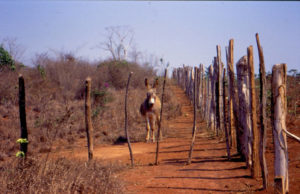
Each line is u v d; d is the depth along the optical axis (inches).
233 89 303.3
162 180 256.7
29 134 475.5
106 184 226.4
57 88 781.9
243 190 212.8
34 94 700.7
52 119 523.2
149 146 425.4
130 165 314.3
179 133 496.7
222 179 243.3
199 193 217.9
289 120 390.6
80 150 414.3
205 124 541.0
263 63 208.2
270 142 320.8
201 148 369.4
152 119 465.7
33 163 234.2
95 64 997.2
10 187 206.1
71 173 227.3
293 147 291.3
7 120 540.4
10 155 394.6
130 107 663.8
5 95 657.0
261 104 209.3
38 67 805.9
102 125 565.0
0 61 714.2
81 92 793.6
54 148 422.3
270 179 223.6
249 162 262.2
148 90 462.3
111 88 887.1
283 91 185.0
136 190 234.5
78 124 544.4
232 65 303.3
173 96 846.5
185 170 280.4
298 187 195.8
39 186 202.2
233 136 346.0
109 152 398.3
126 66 989.2
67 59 905.5
